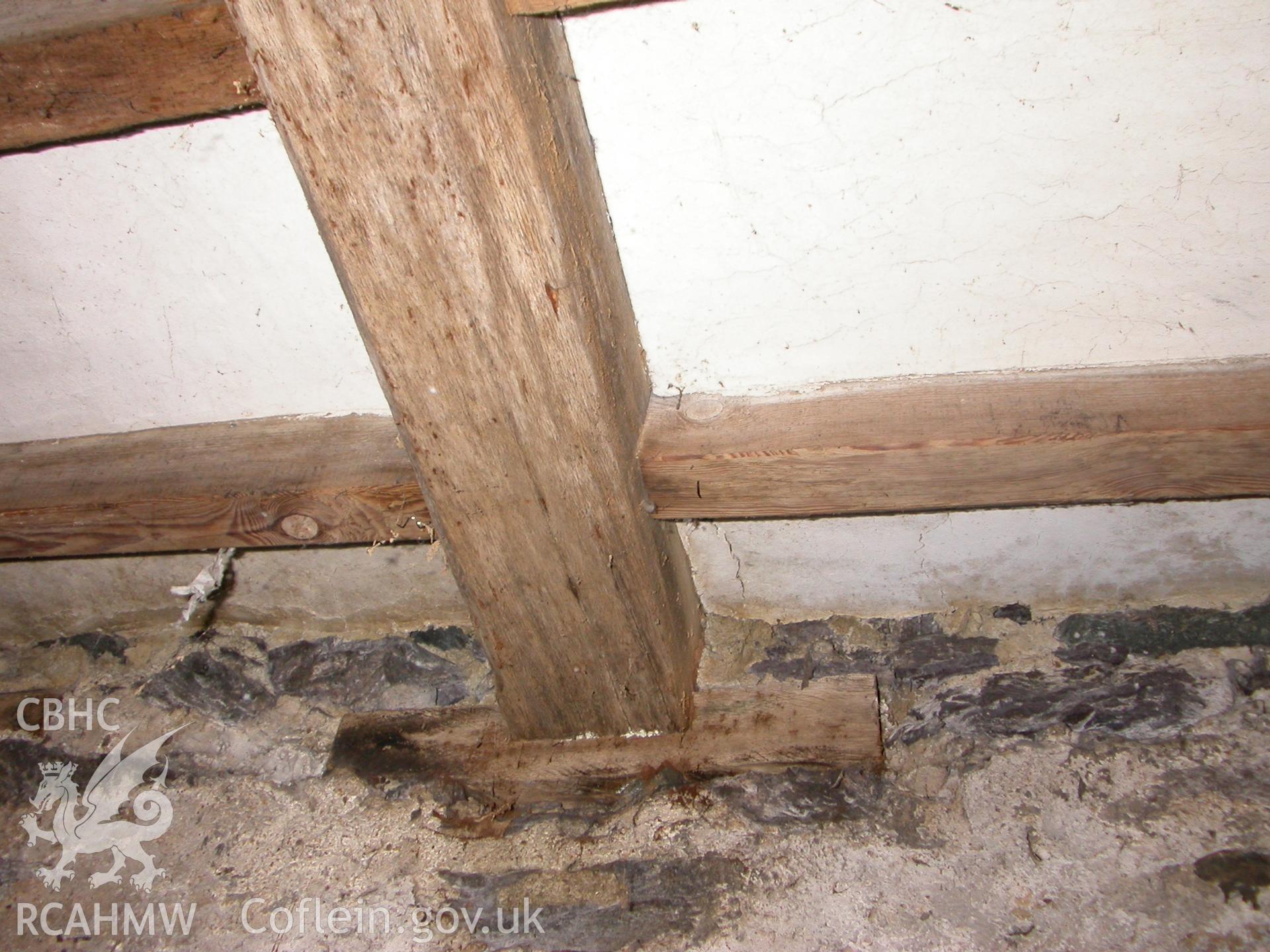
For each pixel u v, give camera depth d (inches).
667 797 67.6
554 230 46.7
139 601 85.4
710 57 48.9
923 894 61.6
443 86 42.9
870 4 46.2
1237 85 46.5
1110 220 52.1
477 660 81.3
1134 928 58.4
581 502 56.9
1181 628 71.1
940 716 71.2
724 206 54.3
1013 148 50.1
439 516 58.6
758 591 77.2
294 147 45.3
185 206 56.9
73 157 54.6
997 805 65.1
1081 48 46.4
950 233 53.7
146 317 63.2
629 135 52.2
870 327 58.6
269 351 64.3
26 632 89.1
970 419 56.6
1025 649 73.1
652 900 63.9
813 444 57.1
